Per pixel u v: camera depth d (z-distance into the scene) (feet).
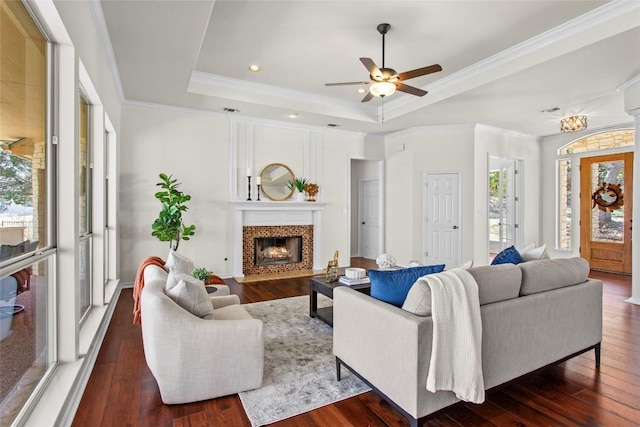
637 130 13.93
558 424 6.33
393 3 10.00
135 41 10.63
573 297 8.05
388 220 23.94
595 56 11.38
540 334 7.39
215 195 18.48
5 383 5.20
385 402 7.06
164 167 17.22
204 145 18.13
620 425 6.30
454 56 13.50
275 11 10.39
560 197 23.88
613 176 21.27
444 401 6.00
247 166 19.35
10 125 5.33
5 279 5.16
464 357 5.92
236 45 12.62
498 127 21.42
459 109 17.56
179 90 14.94
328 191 22.06
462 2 9.95
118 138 15.48
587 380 7.97
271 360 8.90
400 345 5.98
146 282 8.67
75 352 7.41
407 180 22.47
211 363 7.02
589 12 10.34
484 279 6.69
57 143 7.07
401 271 7.30
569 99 15.93
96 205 11.43
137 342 9.99
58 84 7.03
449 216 21.07
